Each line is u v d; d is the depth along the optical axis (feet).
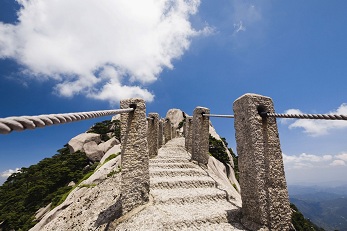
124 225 24.71
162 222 23.70
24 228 62.13
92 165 97.66
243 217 25.91
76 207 39.42
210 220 25.21
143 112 30.45
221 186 37.65
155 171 40.73
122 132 29.07
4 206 90.48
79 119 11.60
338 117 15.08
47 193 88.79
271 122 26.71
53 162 117.70
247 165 25.85
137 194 28.19
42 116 7.72
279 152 26.17
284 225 23.91
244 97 26.81
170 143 84.48
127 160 28.43
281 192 24.85
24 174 123.34
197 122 50.24
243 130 26.81
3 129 5.40
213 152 77.71
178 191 33.83
